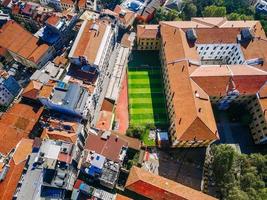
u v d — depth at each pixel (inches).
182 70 5157.5
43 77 5255.9
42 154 4023.1
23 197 3841.0
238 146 5211.6
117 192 4532.5
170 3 6663.4
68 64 5472.4
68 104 4564.5
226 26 5841.5
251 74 5182.1
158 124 5315.0
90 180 4562.0
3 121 4889.3
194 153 5088.6
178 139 4579.2
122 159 4579.2
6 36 5841.5
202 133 4584.2
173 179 4854.8
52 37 5890.8
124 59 6082.7
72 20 6190.9
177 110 4798.2
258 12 6801.2
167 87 5438.0
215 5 6771.7
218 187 4724.4
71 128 4530.0
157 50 6259.8
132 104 5526.6
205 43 5693.9
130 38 6461.6
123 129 5260.8
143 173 4421.8
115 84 5733.3
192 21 5994.1
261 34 5885.8
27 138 4714.6
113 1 6875.0
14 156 4279.0
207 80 5068.9
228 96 5172.2
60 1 6614.2
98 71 5236.2
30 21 6373.0
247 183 4301.2
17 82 5600.4
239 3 6830.7
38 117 4960.6
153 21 6648.6
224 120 5457.7
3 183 4121.6
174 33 5674.2
